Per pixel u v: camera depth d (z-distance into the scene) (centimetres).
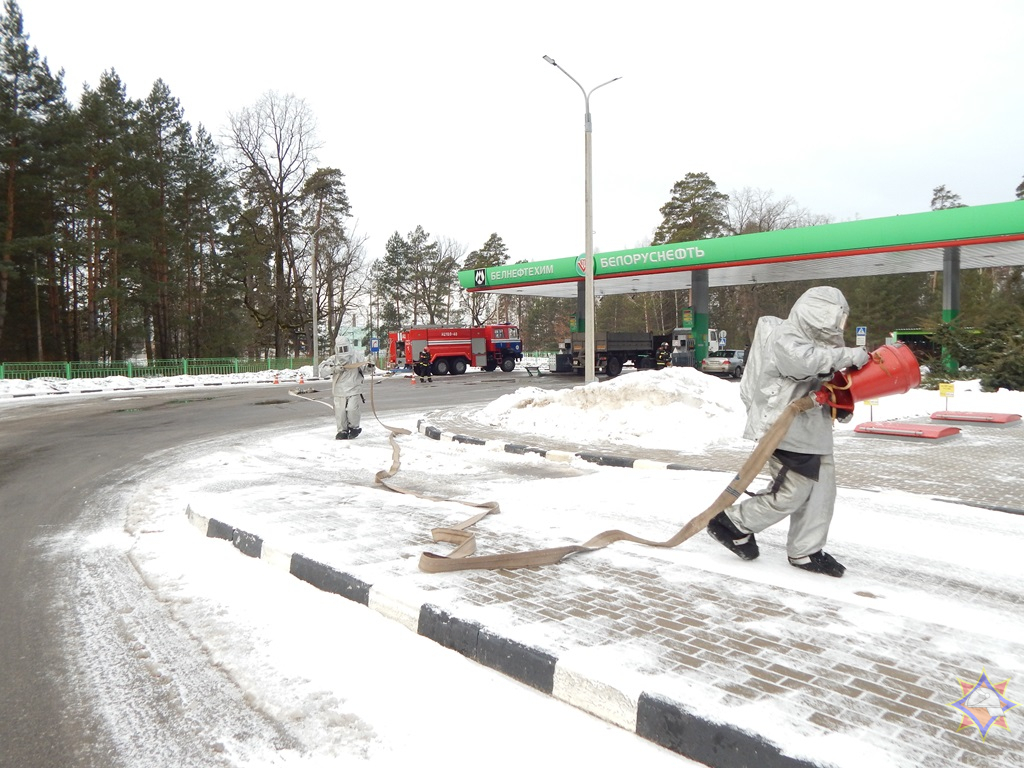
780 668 303
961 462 873
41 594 464
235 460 1008
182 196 4584
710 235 6034
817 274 3344
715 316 6681
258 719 299
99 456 1110
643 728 276
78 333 4366
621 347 3606
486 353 4131
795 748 238
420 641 372
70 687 335
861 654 319
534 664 320
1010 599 404
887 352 416
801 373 407
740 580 430
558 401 1349
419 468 913
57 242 3462
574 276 3272
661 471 859
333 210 5466
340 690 319
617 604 386
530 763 257
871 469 827
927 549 507
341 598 437
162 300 4500
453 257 7812
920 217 2261
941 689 284
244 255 4828
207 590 459
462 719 291
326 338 5719
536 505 663
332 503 666
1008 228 2092
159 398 2461
